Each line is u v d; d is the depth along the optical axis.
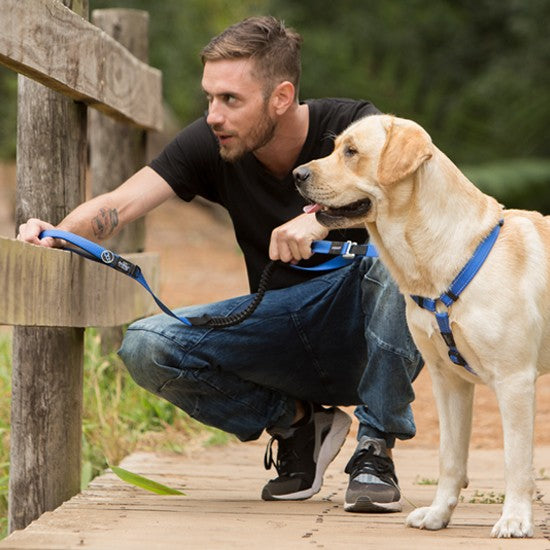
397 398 6.41
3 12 5.12
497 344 5.46
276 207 6.78
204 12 33.19
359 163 5.84
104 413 9.20
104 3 31.59
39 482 6.47
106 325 7.14
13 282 5.27
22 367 6.47
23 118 6.61
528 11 35.53
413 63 37.22
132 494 6.88
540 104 33.44
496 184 28.75
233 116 6.35
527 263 5.60
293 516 6.12
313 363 6.77
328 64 35.44
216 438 9.58
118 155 10.19
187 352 6.47
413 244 5.66
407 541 5.31
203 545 5.14
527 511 5.46
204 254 24.38
